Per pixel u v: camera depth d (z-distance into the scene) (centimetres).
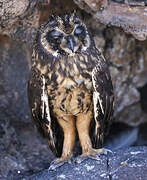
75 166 1009
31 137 1316
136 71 1336
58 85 977
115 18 1074
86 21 1236
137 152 1018
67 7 1196
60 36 947
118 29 1219
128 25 1073
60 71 966
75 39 944
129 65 1323
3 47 1247
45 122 1012
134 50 1298
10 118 1314
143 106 1428
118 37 1272
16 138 1273
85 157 1030
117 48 1288
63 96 993
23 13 1077
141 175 929
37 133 1325
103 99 996
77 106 1012
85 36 968
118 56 1300
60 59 962
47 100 993
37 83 995
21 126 1329
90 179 954
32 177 1033
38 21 1125
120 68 1321
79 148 1212
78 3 1102
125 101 1376
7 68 1271
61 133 1098
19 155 1234
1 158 1191
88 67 973
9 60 1261
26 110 1308
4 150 1226
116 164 980
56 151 1059
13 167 1177
